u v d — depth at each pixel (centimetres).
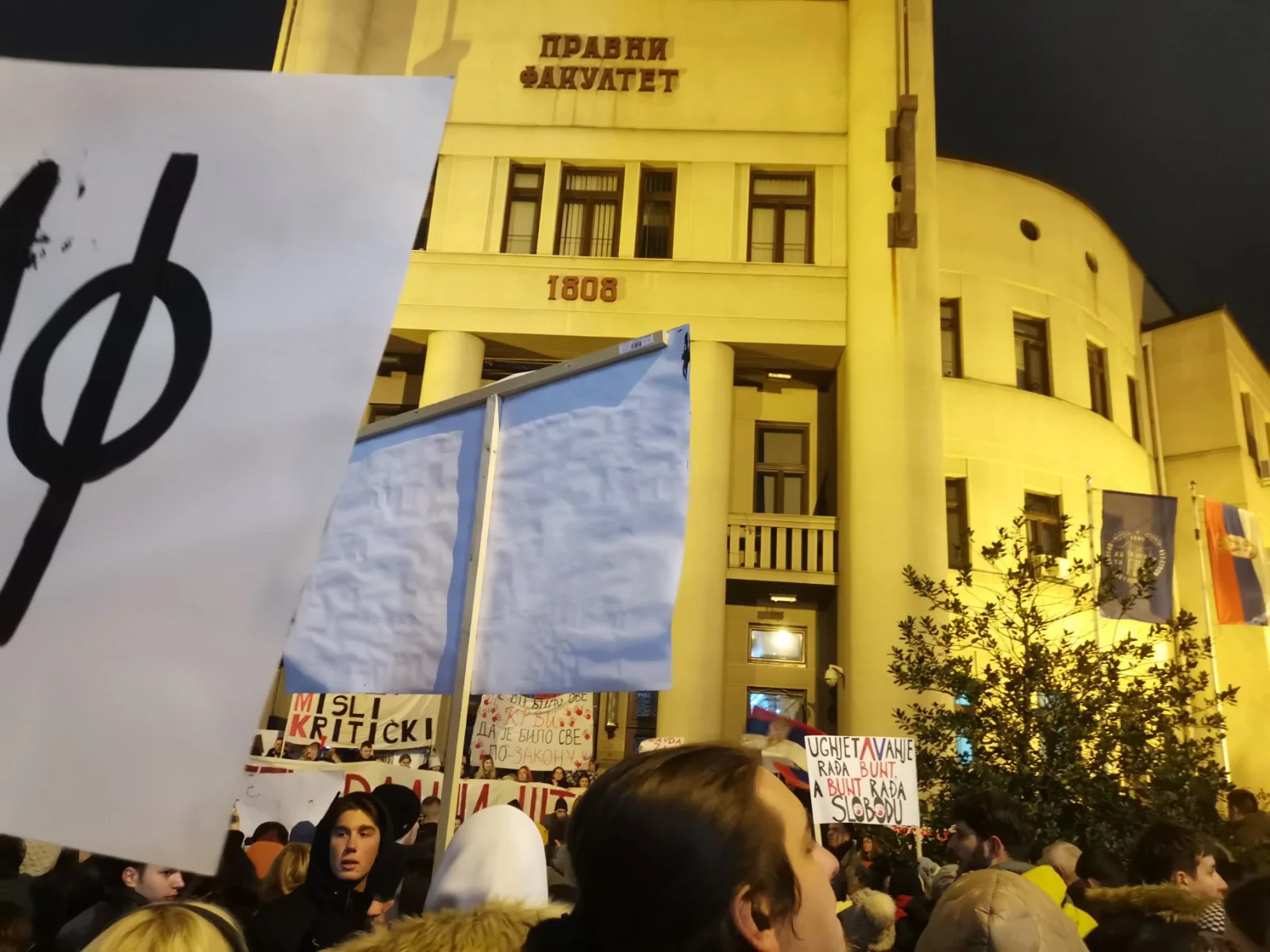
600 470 275
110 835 105
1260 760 1672
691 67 1608
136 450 122
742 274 1498
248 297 127
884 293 1438
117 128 140
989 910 157
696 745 115
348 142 131
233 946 180
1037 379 1686
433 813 662
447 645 292
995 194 1716
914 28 1570
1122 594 1257
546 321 1489
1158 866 289
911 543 1318
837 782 585
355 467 338
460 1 1658
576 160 1582
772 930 103
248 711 106
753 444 1593
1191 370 1961
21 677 114
